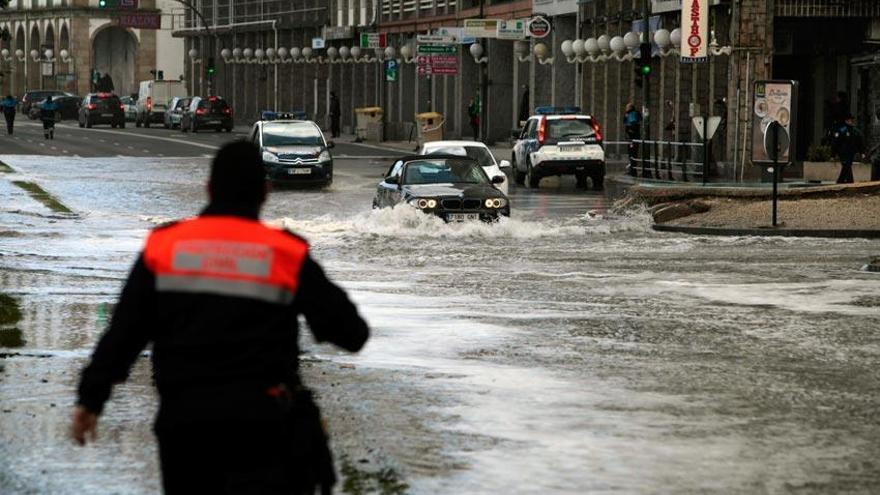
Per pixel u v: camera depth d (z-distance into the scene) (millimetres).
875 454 20328
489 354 28484
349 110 191750
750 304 36250
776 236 56688
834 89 96938
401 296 38000
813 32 94438
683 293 38656
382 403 23609
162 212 71562
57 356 28156
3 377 25875
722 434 21484
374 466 19484
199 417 11844
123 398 23875
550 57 138250
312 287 12359
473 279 42344
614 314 34406
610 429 21781
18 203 75062
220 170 12609
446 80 161625
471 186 60125
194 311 12172
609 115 124938
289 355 12312
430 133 145750
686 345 29719
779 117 67375
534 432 21547
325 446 12188
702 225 60250
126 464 19594
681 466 19531
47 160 121375
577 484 18562
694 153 92438
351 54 183250
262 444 11898
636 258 48812
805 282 41094
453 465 19547
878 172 78625
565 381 25625
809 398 24250
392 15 177000
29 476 18953
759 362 27688
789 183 82562
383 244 54062
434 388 24906
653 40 111625
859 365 27406
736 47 93688
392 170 63875
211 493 12047
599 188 91312
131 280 12336
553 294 38500
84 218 67125
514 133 133625
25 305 35969
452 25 161625
